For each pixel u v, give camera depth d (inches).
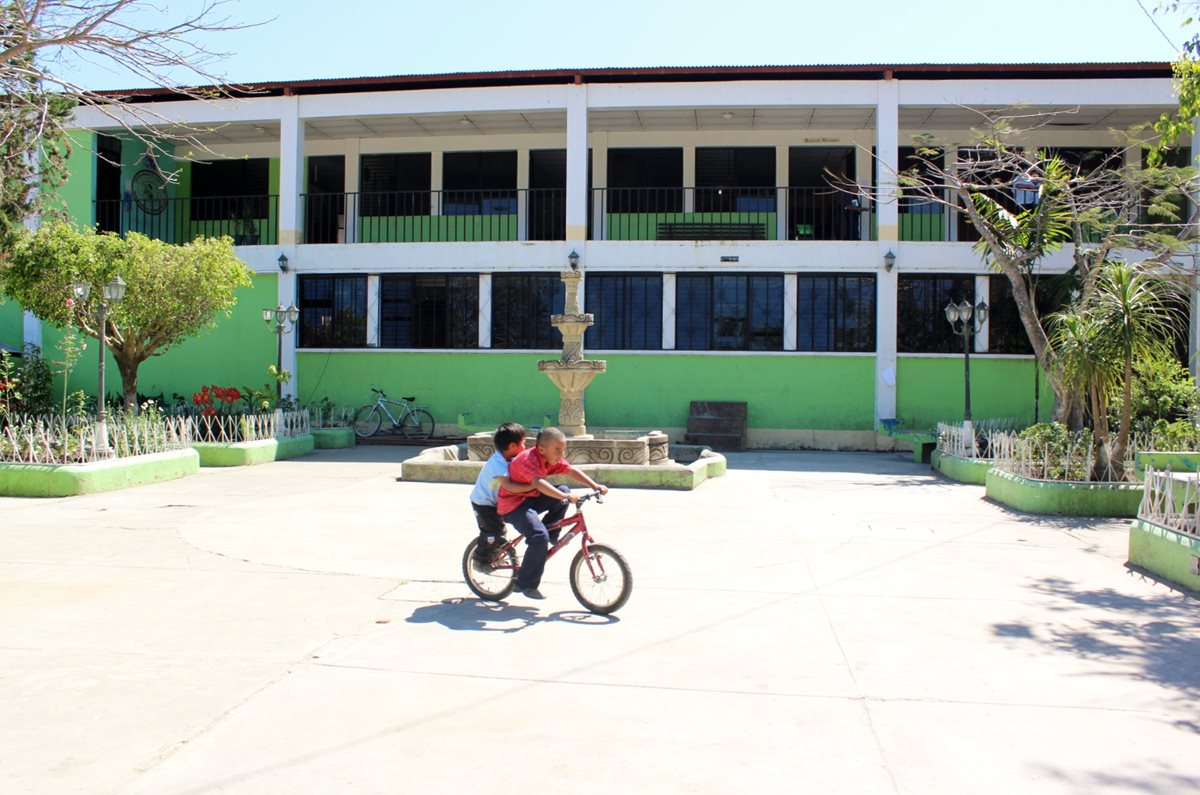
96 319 572.1
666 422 784.3
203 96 334.6
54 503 424.2
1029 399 758.5
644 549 322.3
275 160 901.8
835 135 847.1
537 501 244.5
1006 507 431.5
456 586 264.1
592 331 789.2
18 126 336.2
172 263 584.1
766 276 776.9
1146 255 724.0
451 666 191.6
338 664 192.4
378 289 810.8
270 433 653.9
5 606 238.4
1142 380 570.9
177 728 157.6
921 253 759.1
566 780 138.9
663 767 143.6
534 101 773.9
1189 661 199.2
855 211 842.2
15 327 821.2
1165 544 282.2
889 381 756.6
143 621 224.5
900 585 269.4
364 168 887.1
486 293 796.6
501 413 799.7
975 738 155.7
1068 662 197.9
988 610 241.1
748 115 802.8
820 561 303.1
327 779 138.9
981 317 722.8
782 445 775.7
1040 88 739.4
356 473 558.3
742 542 336.5
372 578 273.6
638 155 861.8
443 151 872.9
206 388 693.3
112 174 838.5
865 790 136.3
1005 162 638.5
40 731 156.0
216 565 290.5
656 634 216.7
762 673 188.7
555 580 273.6
